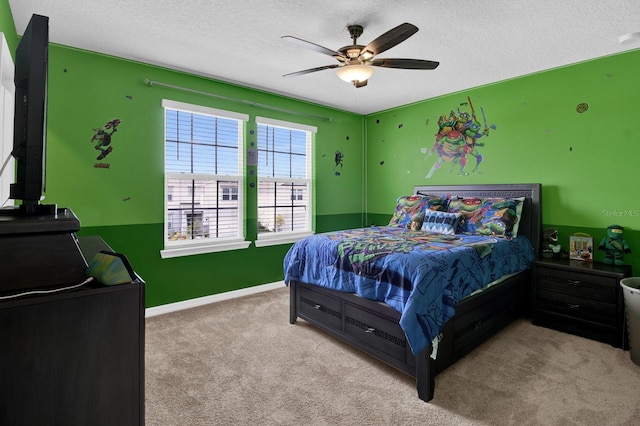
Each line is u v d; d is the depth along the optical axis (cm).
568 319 286
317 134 458
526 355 247
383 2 217
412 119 453
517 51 290
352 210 506
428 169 437
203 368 229
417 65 234
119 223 306
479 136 386
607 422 175
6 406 75
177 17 236
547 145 335
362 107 474
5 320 74
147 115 319
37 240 90
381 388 207
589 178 311
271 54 298
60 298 80
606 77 300
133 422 90
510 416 180
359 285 234
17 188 108
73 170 284
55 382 80
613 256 290
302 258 291
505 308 285
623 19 237
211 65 322
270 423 176
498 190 360
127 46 282
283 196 431
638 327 230
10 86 211
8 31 214
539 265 302
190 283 349
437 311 201
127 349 89
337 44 278
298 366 232
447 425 173
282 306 352
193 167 353
